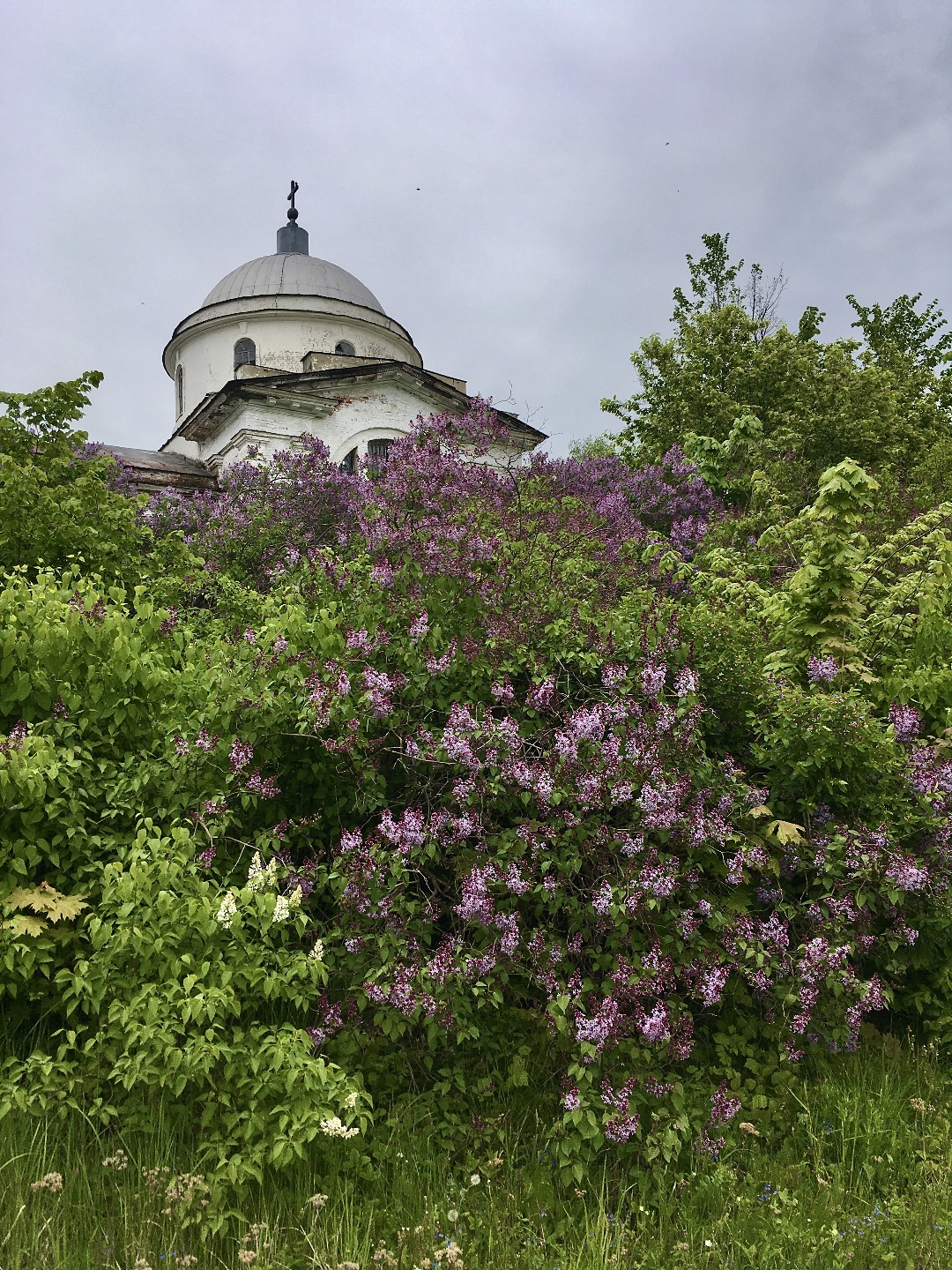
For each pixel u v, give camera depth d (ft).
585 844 14.23
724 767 16.15
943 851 16.16
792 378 68.80
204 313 85.97
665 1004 13.91
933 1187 12.74
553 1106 13.96
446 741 14.24
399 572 17.63
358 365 70.38
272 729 15.38
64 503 27.27
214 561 38.96
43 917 13.93
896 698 19.67
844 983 14.47
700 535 44.27
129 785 15.01
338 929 14.11
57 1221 10.91
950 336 87.71
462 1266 10.66
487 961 13.25
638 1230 11.93
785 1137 14.07
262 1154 11.51
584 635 17.38
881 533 34.40
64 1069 12.42
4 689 14.74
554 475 43.42
